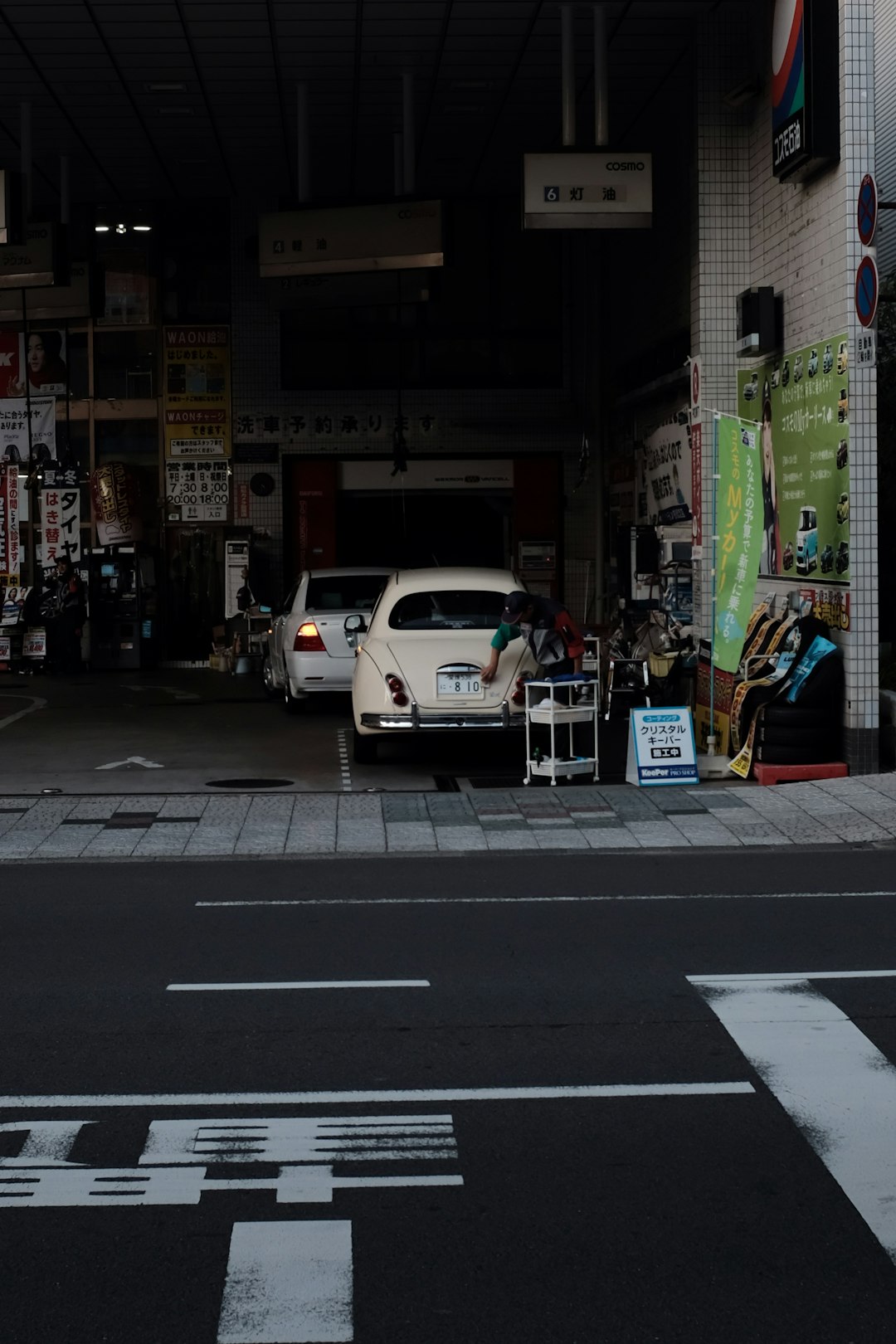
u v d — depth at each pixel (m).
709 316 16.33
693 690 16.94
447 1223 4.58
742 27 16.23
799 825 11.39
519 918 8.52
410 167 18.41
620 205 16.11
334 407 25.03
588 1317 4.01
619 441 22.28
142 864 10.36
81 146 21.45
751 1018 6.55
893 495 15.86
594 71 17.09
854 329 13.11
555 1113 5.47
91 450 25.12
